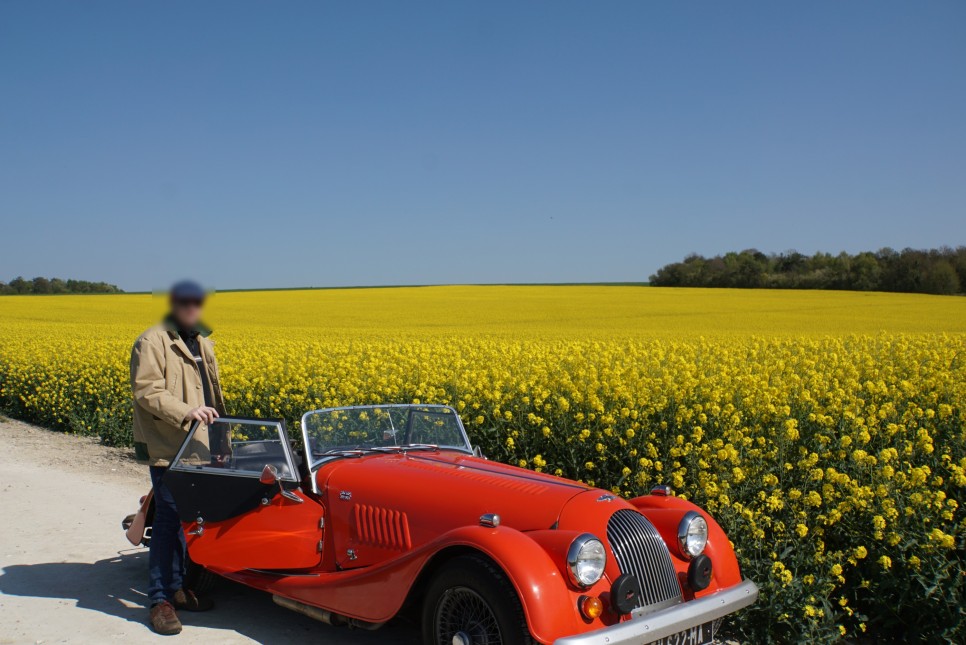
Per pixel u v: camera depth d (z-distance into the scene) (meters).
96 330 28.53
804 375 11.32
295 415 11.63
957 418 8.00
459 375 11.69
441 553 4.21
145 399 5.14
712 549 4.57
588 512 4.27
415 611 4.75
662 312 38.81
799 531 5.46
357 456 5.40
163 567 5.18
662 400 8.60
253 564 5.06
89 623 5.18
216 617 5.42
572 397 8.80
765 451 7.03
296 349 17.03
